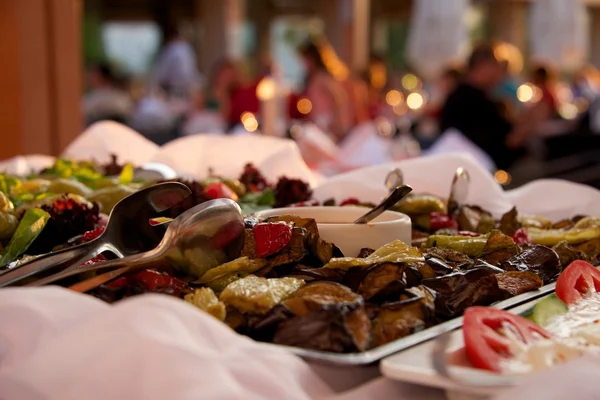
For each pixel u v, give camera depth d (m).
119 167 1.89
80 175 1.64
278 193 1.57
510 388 0.66
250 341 0.69
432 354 0.72
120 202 1.01
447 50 7.97
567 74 12.15
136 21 12.51
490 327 0.76
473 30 12.62
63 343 0.63
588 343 0.78
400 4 13.02
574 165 5.21
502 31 12.44
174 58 9.16
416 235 1.25
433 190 1.59
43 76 3.21
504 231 1.33
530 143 6.27
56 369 0.62
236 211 0.94
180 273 0.92
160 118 7.68
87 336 0.63
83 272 0.91
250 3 13.11
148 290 0.87
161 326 0.63
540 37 9.55
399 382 0.73
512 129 4.85
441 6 7.96
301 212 1.16
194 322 0.65
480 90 4.72
